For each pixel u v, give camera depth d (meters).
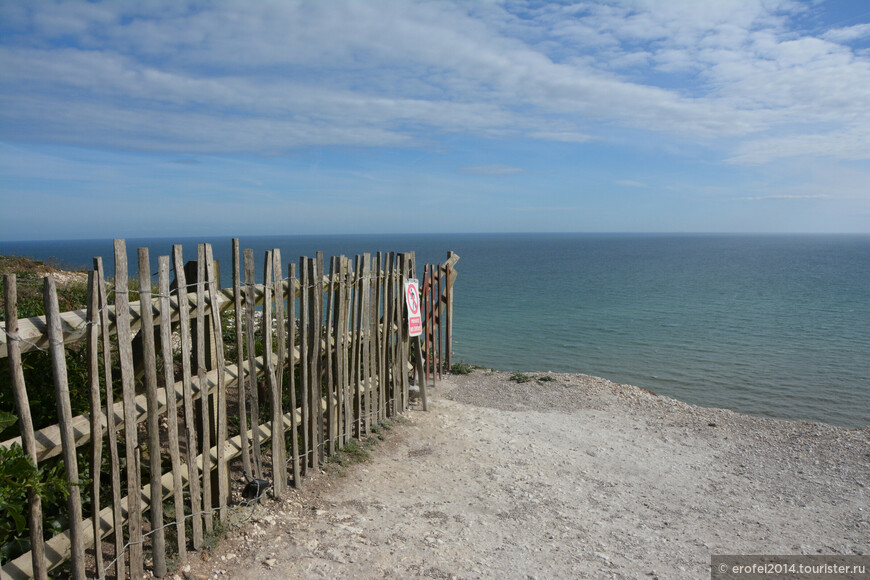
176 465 3.87
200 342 4.10
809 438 8.52
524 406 9.39
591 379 11.42
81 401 4.44
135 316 3.56
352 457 6.26
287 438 6.04
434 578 4.17
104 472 4.27
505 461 6.84
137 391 5.41
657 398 10.52
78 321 3.21
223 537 4.29
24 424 2.87
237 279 4.47
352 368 6.52
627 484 6.50
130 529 3.54
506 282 52.59
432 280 10.04
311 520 4.82
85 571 3.39
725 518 5.76
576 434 8.16
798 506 6.16
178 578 3.77
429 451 6.92
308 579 3.98
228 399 6.96
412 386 8.95
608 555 4.80
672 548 5.02
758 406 13.61
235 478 5.14
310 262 5.45
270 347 4.85
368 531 4.76
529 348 20.12
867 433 8.82
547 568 4.49
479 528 5.07
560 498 5.93
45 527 3.60
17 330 2.85
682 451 7.80
